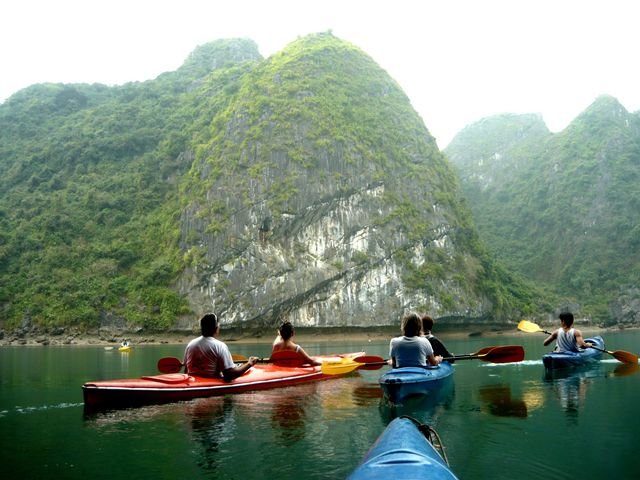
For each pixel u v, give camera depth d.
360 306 69.31
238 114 77.31
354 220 72.31
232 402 9.16
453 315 72.94
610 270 109.25
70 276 68.81
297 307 67.06
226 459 5.59
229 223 68.31
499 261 106.81
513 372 12.55
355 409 8.27
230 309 64.81
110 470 5.34
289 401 9.20
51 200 80.38
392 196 75.81
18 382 13.40
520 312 84.12
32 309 64.19
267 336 66.44
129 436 6.73
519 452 5.49
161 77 111.12
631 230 113.44
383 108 86.44
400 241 73.75
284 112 75.50
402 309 70.62
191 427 7.18
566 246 119.75
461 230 82.81
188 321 64.12
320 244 70.19
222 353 10.38
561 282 111.56
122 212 80.06
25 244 72.44
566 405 8.06
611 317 98.31
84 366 19.44
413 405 8.35
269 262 67.12
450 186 86.00
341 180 72.75
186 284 66.38
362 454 5.63
